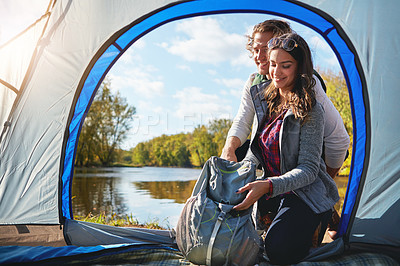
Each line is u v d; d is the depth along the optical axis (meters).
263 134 2.09
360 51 2.08
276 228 1.86
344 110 9.02
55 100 2.36
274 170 2.09
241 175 1.87
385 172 2.02
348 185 2.19
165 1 2.29
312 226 1.88
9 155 2.37
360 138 2.15
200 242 1.73
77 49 2.35
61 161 2.36
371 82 2.05
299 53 1.93
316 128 1.92
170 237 2.38
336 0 2.13
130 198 6.10
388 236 2.00
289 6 2.35
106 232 2.31
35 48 2.37
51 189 2.35
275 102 2.13
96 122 18.31
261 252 1.97
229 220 1.77
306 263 1.87
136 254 1.95
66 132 2.36
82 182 9.15
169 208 5.09
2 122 2.37
